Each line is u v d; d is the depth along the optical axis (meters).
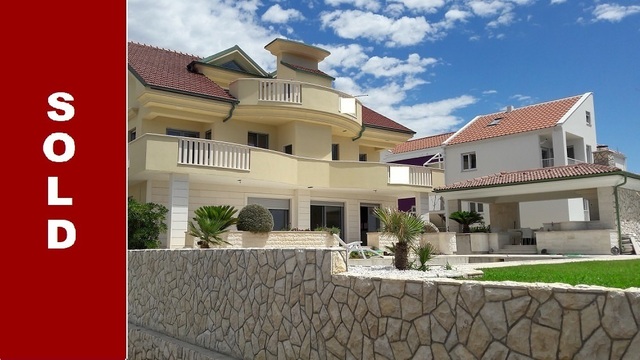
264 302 6.76
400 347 4.64
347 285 5.36
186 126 21.94
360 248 19.14
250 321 7.01
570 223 21.97
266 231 18.95
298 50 26.67
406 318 4.61
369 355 4.96
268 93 22.08
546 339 3.54
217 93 21.89
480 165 34.94
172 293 9.54
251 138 23.33
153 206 16.75
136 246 16.05
